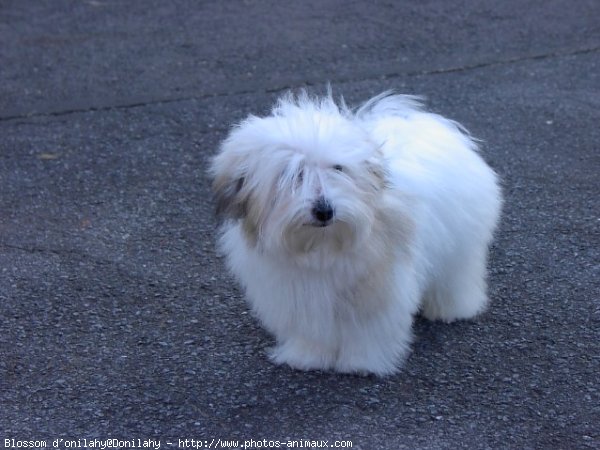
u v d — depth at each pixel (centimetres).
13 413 174
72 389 179
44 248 213
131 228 220
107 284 203
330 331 176
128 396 177
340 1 361
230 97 274
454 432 169
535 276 203
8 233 218
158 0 370
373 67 294
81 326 192
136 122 262
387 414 173
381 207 172
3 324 193
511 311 194
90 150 249
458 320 192
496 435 169
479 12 344
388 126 183
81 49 315
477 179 187
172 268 207
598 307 195
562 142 250
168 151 248
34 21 345
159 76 290
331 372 180
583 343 186
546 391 177
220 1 366
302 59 302
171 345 188
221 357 185
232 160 169
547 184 233
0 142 253
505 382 179
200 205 227
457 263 187
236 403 175
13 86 283
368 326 177
